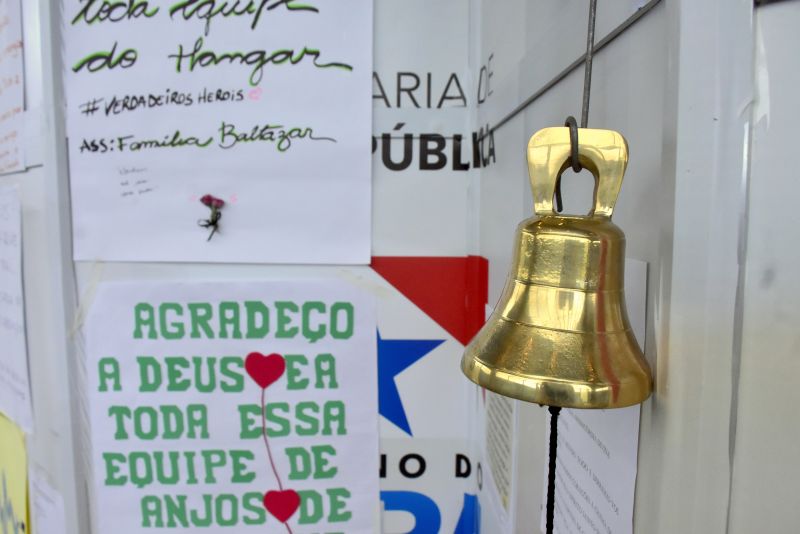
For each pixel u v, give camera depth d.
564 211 0.42
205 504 0.71
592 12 0.29
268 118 0.66
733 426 0.24
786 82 0.22
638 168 0.30
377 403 0.70
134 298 0.69
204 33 0.65
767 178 0.23
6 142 0.77
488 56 0.61
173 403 0.70
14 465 0.84
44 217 0.71
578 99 0.37
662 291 0.27
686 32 0.24
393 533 0.72
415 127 0.66
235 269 0.68
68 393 0.71
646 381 0.27
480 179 0.66
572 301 0.27
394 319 0.69
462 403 0.70
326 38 0.64
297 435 0.70
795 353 0.22
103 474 0.72
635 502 0.30
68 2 0.66
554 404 0.26
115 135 0.67
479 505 0.69
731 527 0.25
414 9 0.65
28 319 0.77
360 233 0.67
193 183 0.67
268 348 0.69
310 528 0.71
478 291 0.65
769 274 0.23
